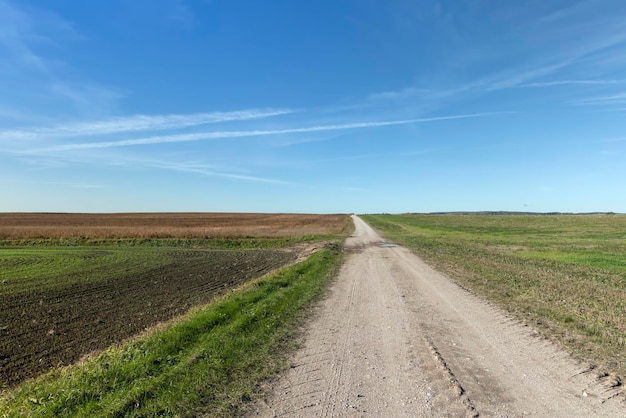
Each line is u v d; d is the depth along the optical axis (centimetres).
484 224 8081
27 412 511
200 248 3631
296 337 840
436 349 750
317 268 1941
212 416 493
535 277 1655
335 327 918
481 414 493
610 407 509
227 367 652
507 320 970
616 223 7762
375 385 587
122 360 683
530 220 9631
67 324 1090
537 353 726
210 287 1652
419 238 4466
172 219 10500
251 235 4641
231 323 917
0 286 1634
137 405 515
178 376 605
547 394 550
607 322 942
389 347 770
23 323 1098
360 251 3033
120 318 1152
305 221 9319
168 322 1017
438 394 553
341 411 504
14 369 782
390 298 1257
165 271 2109
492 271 1839
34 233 4484
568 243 3725
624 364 666
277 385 589
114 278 1859
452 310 1083
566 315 1012
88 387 574
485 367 657
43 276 1891
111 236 4288
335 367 663
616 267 2020
